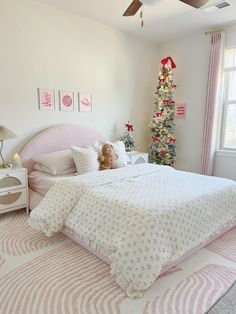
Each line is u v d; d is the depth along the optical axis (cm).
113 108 427
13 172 281
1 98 297
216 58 397
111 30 400
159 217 176
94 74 388
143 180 264
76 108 373
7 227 268
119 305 159
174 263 192
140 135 486
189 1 226
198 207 206
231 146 420
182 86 459
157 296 167
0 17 285
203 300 163
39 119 334
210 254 220
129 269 162
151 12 339
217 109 409
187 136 461
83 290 172
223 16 352
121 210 189
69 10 338
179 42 454
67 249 225
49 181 280
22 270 192
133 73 449
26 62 312
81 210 214
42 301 161
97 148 338
